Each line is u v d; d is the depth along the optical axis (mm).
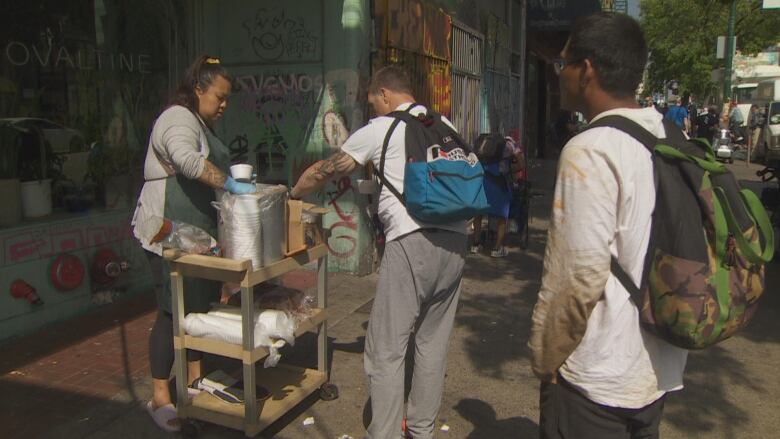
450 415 3627
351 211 6094
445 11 8430
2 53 4500
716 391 3986
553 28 14828
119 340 4457
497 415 3631
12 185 4480
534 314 1786
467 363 4355
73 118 5047
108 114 5332
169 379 3664
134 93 5566
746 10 32938
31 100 4723
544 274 1754
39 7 4719
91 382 3828
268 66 6156
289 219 3242
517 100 14133
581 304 1669
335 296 5602
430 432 3098
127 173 5508
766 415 3684
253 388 3064
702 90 38750
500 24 11984
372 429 2885
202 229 3311
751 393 3965
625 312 1727
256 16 6121
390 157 2857
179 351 3176
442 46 8156
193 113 3266
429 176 2707
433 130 2861
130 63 5512
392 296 2844
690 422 3592
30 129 4730
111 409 3529
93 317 4863
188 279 3225
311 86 6043
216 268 2938
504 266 6969
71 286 4742
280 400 3369
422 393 3057
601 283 1659
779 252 7371
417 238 2811
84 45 5098
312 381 3621
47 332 4543
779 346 4766
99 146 5262
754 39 33969
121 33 5406
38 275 4543
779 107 17469
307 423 3443
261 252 3025
